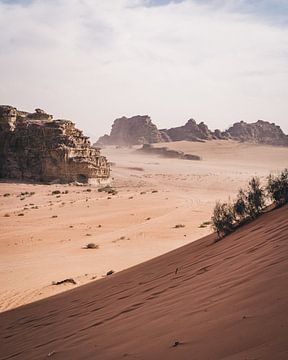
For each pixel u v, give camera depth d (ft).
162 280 28.81
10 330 30.17
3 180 262.26
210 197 223.92
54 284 62.28
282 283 14.42
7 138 281.54
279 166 472.85
